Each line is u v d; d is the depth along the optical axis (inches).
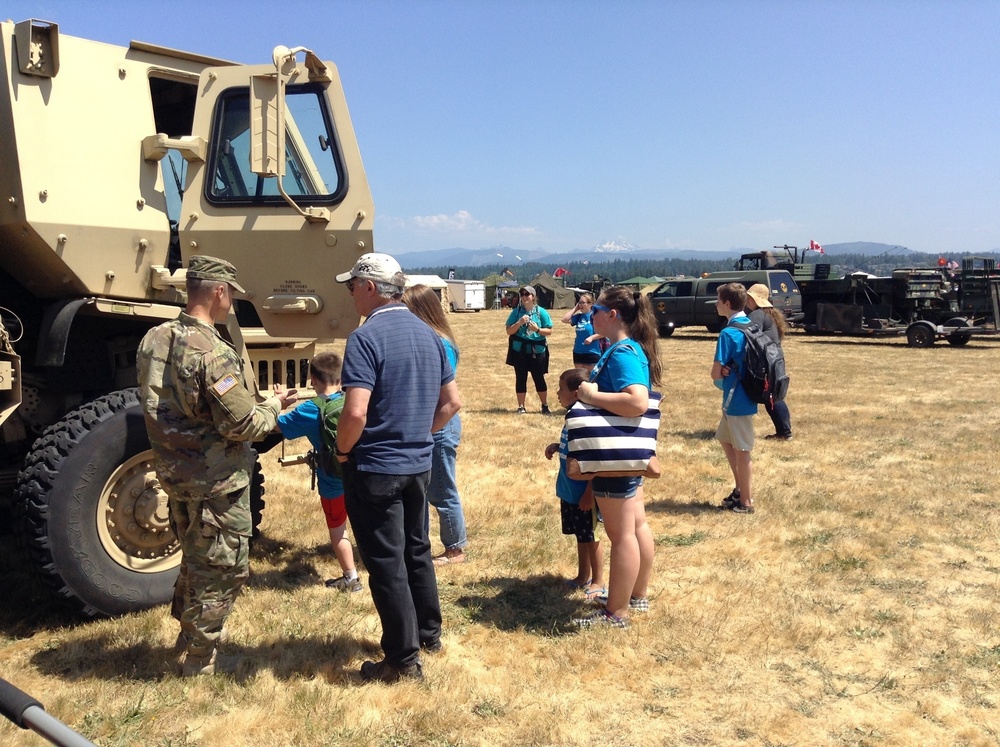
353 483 144.7
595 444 164.4
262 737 133.7
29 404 187.0
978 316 910.4
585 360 359.6
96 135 178.2
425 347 147.9
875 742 135.3
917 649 167.9
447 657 163.0
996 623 180.4
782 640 171.3
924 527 247.3
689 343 959.6
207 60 199.9
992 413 466.6
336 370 171.9
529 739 135.5
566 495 192.1
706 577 207.6
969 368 696.4
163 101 211.6
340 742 132.4
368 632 175.2
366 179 190.5
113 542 167.9
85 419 162.7
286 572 211.3
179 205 197.6
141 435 166.7
